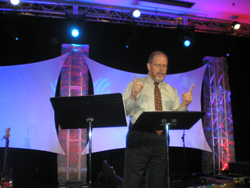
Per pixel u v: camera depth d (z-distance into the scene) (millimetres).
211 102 5793
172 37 6012
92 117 2021
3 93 4723
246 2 4988
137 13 4980
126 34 5770
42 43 5332
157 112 1683
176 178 5336
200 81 5719
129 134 2139
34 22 5332
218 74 5965
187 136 5449
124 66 5684
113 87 5246
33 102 4816
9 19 4734
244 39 6457
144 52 5832
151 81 2281
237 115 6227
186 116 1802
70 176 4875
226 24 5930
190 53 6102
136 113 2209
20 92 4793
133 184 2061
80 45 5266
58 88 5336
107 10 5293
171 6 5164
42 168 5031
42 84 4906
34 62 5230
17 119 4691
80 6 5168
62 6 4973
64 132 4980
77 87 5137
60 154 4926
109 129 5055
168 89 2350
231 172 5211
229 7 5188
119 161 5371
